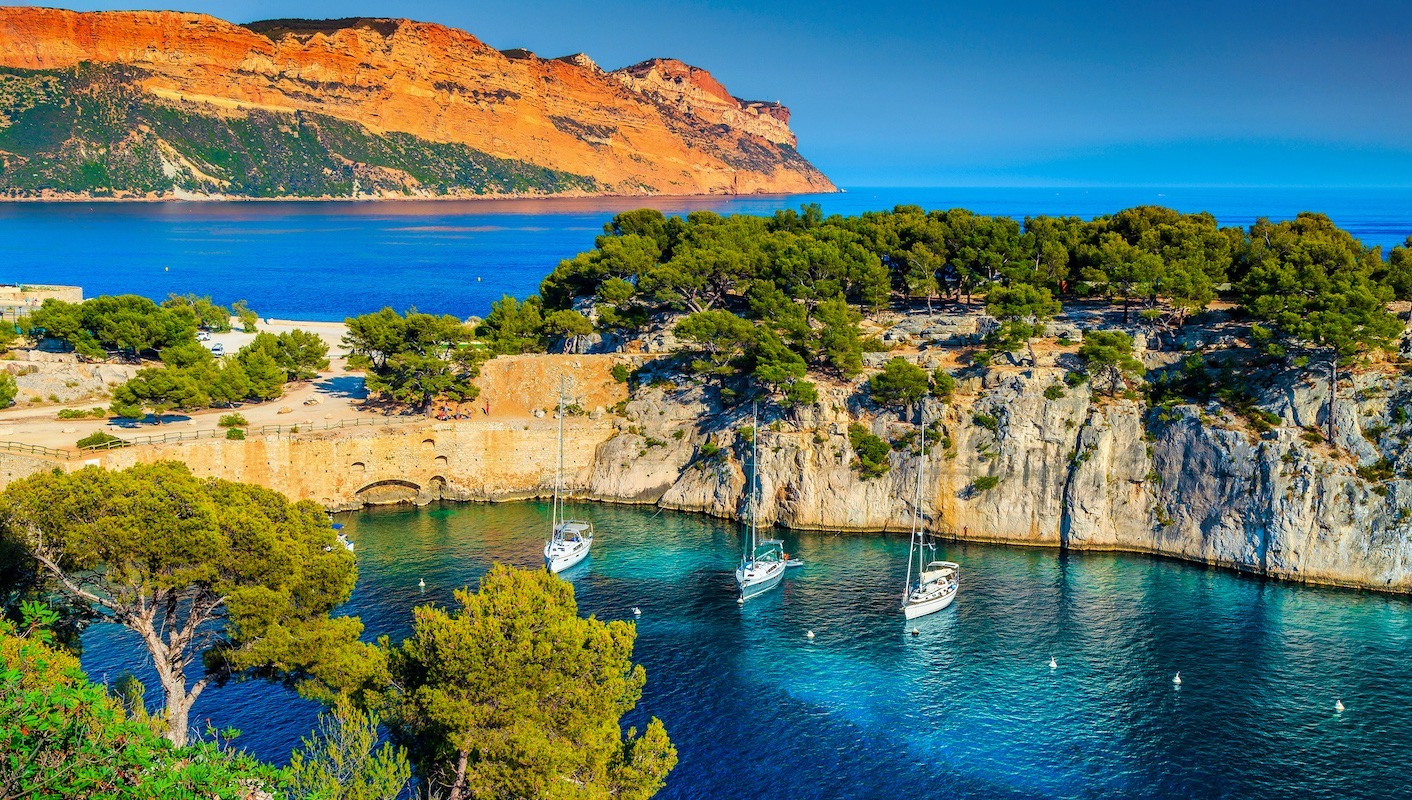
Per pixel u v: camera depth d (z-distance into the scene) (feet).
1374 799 227.40
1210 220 548.31
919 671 282.15
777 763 239.50
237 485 216.33
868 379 409.08
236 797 134.41
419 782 180.45
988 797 228.22
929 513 392.27
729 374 437.58
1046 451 382.83
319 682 191.11
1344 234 517.55
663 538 385.50
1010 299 428.56
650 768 175.11
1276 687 273.33
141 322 500.74
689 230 571.69
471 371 453.58
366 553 361.71
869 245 522.47
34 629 165.58
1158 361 399.65
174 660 197.47
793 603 325.62
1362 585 338.13
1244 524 354.54
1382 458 345.92
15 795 117.70
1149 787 231.91
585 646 175.83
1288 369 371.76
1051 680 277.44
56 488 192.34
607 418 446.19
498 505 424.46
